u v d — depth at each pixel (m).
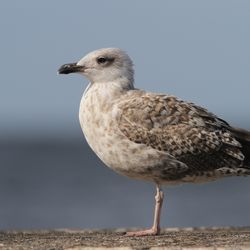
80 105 15.64
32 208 49.28
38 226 41.31
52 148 157.25
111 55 15.79
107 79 15.70
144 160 15.12
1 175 76.94
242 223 42.53
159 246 13.24
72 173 79.12
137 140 15.05
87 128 15.38
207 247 13.05
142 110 15.17
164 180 15.50
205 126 15.51
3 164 95.25
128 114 15.09
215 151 15.49
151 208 48.12
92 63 15.83
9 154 125.88
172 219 43.75
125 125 15.05
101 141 15.27
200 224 42.22
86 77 15.92
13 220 43.78
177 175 15.48
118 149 15.12
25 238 14.72
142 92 15.64
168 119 15.27
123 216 44.84
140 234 14.92
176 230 16.22
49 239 14.48
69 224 42.25
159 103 15.35
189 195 56.97
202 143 15.34
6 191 60.81
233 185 65.19
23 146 175.75
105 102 15.32
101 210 47.53
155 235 14.92
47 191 60.22
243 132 15.91
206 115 15.70
